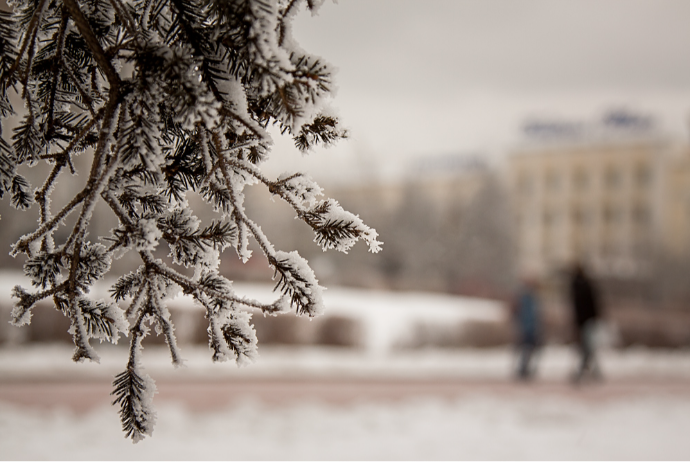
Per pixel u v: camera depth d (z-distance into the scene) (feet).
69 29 4.40
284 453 17.56
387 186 144.66
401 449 18.75
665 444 21.02
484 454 18.58
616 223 222.69
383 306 60.13
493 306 89.51
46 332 37.70
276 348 44.62
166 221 4.05
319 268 108.06
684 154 216.33
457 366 43.16
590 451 19.49
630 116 228.84
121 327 3.91
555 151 231.30
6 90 4.41
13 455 15.57
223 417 22.40
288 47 3.76
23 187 4.31
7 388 27.61
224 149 4.00
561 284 120.16
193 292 4.02
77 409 22.99
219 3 3.55
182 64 3.56
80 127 4.48
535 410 26.45
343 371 38.78
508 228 146.92
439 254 139.54
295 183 4.17
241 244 4.02
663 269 145.89
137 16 4.22
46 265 3.82
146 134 3.69
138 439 3.88
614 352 55.31
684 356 54.75
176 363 3.91
